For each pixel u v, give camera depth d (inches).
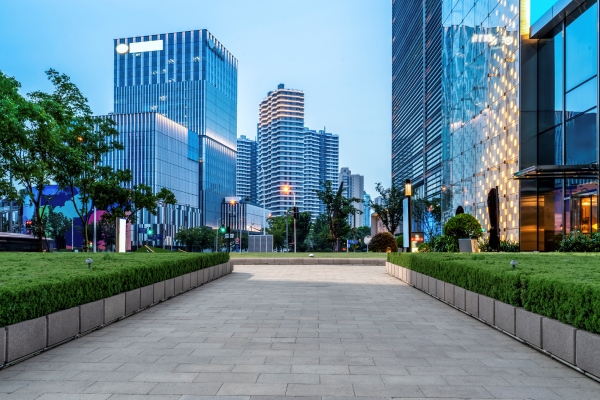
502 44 1155.9
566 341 233.1
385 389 194.2
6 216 3088.1
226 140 6382.9
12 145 862.5
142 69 6092.5
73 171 1087.0
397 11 5634.8
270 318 371.6
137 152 4377.5
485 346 275.4
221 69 6353.3
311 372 219.1
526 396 187.6
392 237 1594.5
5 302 233.6
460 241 846.5
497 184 1189.1
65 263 420.8
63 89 1084.5
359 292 549.6
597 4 813.2
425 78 3971.5
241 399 182.4
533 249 984.3
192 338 296.0
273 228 3833.7
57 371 222.7
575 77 900.6
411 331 320.2
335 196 2295.8
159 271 466.0
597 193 784.9
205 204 5477.4
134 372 220.1
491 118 1238.3
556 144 976.3
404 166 5103.3
